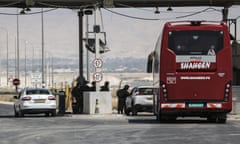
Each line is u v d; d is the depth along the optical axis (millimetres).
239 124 55562
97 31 75562
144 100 77250
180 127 51375
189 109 55094
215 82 54938
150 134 44250
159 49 56656
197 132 45812
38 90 77312
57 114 80312
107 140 39844
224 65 54875
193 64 54844
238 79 77312
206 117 63969
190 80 54938
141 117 71250
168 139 40188
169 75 55062
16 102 79188
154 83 64750
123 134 44469
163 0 76250
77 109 80750
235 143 37406
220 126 52500
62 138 41656
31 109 75062
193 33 54844
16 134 45438
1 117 75625
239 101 71250
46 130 49219
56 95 97375
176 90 55031
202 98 54969
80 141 39375
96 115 72938
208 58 54844
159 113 57281
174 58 54781
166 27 55094
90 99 75062
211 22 55250
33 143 38375
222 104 55000
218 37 54875
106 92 75438
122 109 82062
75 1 75688
